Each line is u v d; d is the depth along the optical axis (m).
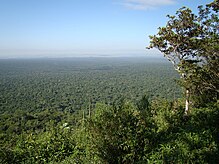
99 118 8.58
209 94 15.69
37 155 10.07
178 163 7.57
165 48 13.87
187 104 13.97
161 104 17.22
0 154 9.57
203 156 7.95
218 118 12.27
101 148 8.38
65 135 11.39
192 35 12.99
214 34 11.45
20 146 10.44
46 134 11.38
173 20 13.05
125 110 8.72
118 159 8.34
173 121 12.95
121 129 8.36
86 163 9.09
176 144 8.63
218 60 11.91
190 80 12.91
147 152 8.53
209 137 9.33
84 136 10.30
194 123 11.58
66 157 10.12
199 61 12.95
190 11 12.53
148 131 9.09
